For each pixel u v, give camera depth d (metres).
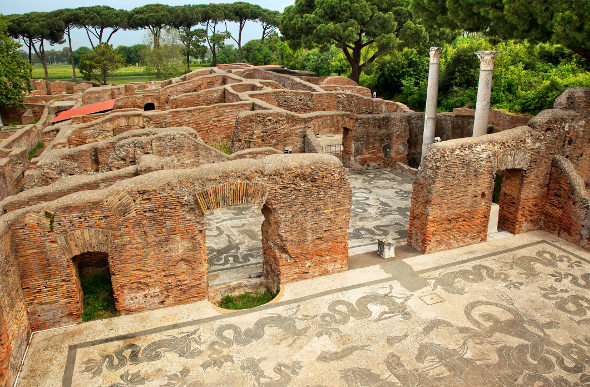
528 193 15.73
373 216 18.78
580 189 14.95
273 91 29.38
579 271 13.62
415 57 42.91
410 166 26.72
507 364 9.90
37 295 10.59
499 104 27.44
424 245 14.59
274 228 12.27
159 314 11.48
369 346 10.38
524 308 11.82
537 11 15.29
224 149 24.33
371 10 39.31
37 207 10.11
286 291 12.45
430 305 11.88
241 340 10.55
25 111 46.75
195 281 11.84
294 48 47.12
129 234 10.80
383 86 45.56
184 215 11.12
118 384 9.28
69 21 79.12
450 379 9.47
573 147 16.05
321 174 12.07
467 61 36.44
